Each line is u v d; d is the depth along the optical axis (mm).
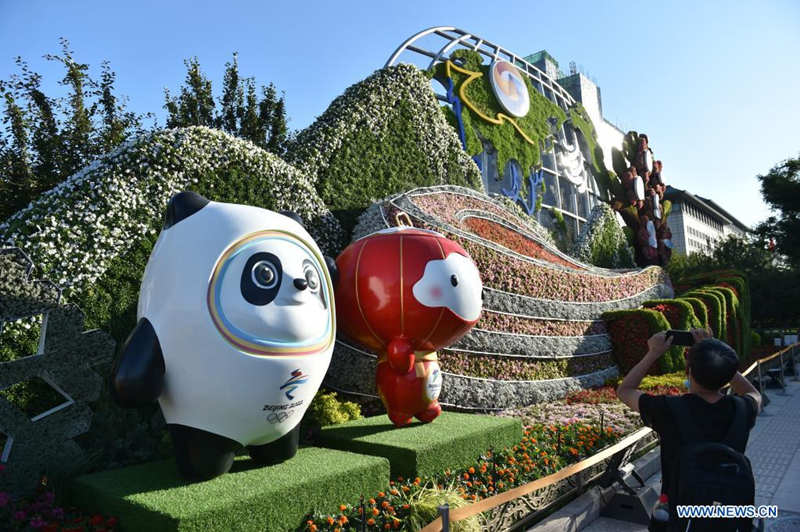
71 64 11023
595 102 37875
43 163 10359
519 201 20594
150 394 4035
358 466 4590
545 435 7031
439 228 9648
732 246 39906
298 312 4371
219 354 4039
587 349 12156
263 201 8469
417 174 13219
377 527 4117
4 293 4637
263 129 14609
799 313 33625
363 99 12547
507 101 20453
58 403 5562
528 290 11031
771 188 34625
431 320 6094
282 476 4273
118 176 6625
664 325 13086
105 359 5156
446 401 8711
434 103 14234
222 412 4141
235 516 3654
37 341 5363
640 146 28234
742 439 2447
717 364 2510
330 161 11359
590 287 13438
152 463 4871
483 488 5160
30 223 5844
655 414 2625
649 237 25375
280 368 4223
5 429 4465
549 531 4664
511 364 10031
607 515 5508
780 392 14297
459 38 20094
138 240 6551
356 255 6469
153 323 4141
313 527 3984
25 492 4492
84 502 4234
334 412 6566
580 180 24938
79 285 5938
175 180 7188
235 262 4219
